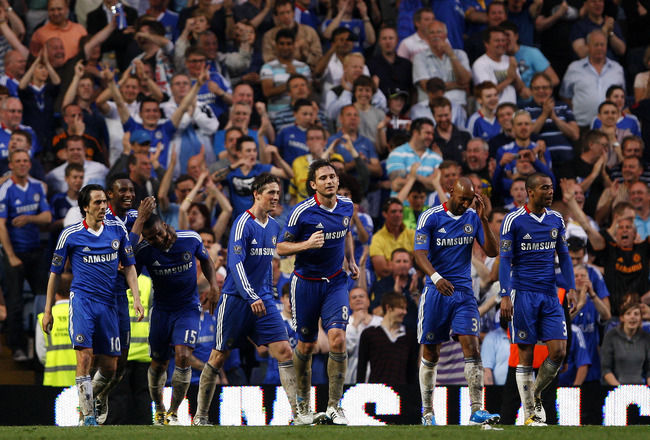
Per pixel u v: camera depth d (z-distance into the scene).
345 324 22.62
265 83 45.66
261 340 23.94
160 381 25.53
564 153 44.94
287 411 30.20
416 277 35.94
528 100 48.12
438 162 41.62
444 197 39.62
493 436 17.81
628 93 51.34
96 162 40.47
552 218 24.31
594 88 48.19
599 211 42.56
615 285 38.34
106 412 25.36
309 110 42.84
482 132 45.16
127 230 25.00
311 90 46.44
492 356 32.94
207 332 32.22
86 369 23.11
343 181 36.94
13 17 47.03
